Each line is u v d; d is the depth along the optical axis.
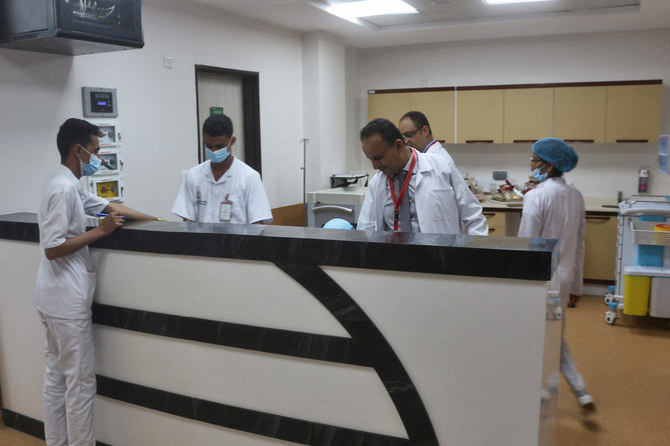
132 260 2.23
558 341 1.93
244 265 1.98
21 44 2.73
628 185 5.70
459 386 1.69
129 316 2.26
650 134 5.28
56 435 2.39
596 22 5.11
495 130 5.75
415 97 6.01
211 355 2.11
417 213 2.41
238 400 2.08
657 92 5.21
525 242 1.68
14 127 2.91
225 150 2.66
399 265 1.70
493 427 1.67
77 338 2.21
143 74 3.77
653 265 4.23
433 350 1.71
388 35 5.72
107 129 3.48
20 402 2.79
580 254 2.89
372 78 6.58
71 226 2.17
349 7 4.72
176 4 4.02
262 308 1.97
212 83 4.62
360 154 6.77
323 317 1.86
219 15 4.45
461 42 6.11
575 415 2.92
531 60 5.88
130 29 2.84
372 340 1.78
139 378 2.31
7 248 2.65
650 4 4.39
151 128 3.85
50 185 2.12
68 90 3.21
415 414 1.76
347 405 1.87
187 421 2.22
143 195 3.82
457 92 5.83
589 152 5.79
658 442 2.65
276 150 5.29
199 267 2.08
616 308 4.39
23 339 2.69
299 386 1.95
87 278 2.24
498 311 1.61
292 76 5.46
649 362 3.61
